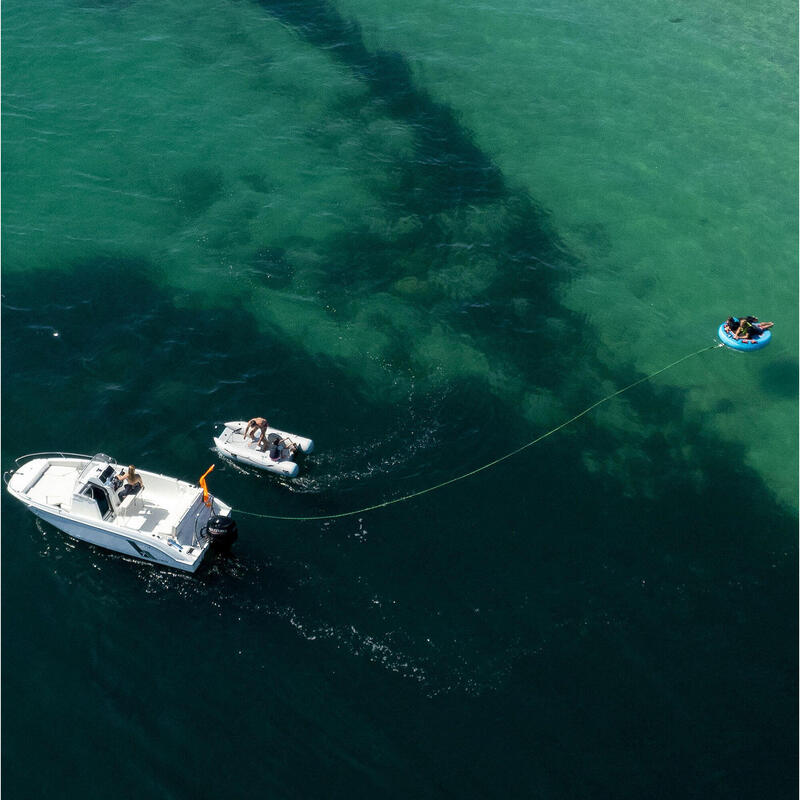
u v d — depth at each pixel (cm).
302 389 3456
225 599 2778
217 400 3384
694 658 2714
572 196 4500
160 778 2373
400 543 2962
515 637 2720
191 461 3183
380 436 3312
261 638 2680
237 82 4947
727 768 2456
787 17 5709
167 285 3819
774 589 2925
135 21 5291
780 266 4238
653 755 2472
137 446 3212
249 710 2514
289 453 3130
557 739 2488
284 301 3794
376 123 4794
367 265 4003
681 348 3800
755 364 3753
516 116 4934
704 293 4081
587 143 4809
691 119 4994
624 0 5788
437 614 2764
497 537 3005
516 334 3762
